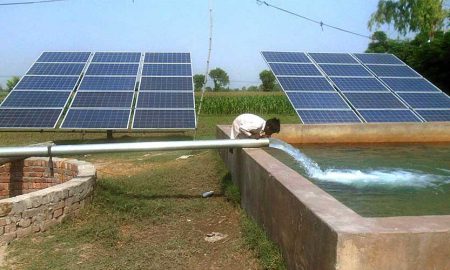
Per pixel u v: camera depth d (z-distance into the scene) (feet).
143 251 13.57
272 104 76.07
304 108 30.40
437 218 8.39
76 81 40.19
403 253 7.61
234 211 17.37
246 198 16.38
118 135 43.65
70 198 16.48
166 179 22.47
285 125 27.76
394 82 34.86
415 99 32.40
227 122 56.90
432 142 28.53
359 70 36.65
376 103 31.50
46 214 15.44
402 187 16.81
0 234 14.03
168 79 42.11
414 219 8.32
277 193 11.73
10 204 14.24
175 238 14.75
